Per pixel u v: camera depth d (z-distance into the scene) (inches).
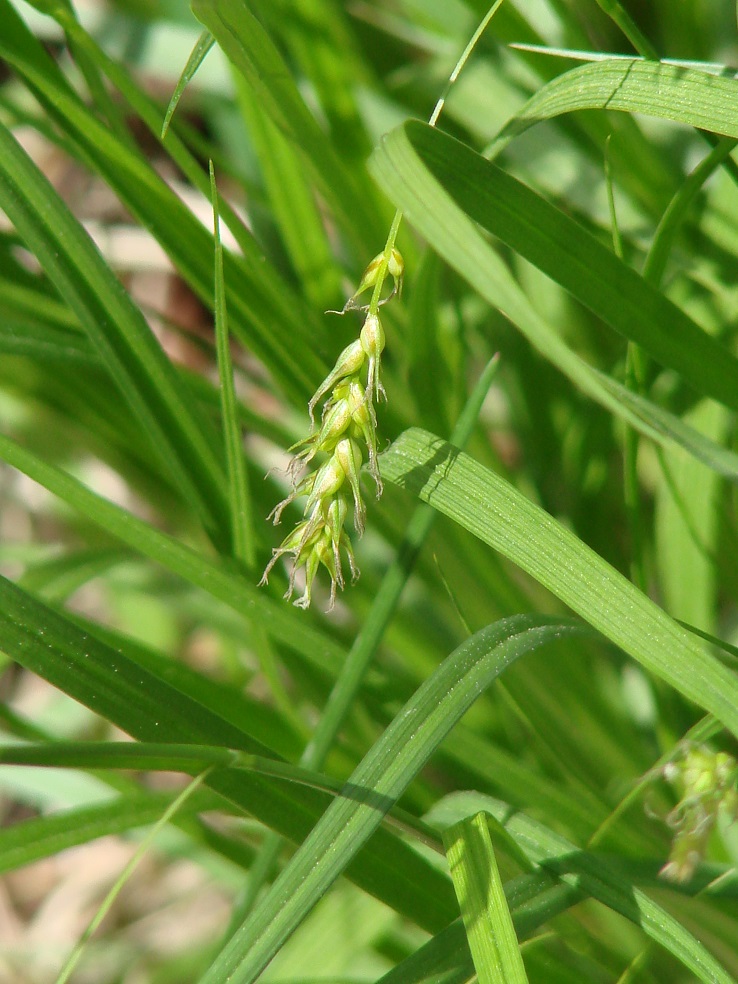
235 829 8.2
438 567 7.2
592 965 7.4
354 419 6.0
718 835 7.8
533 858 6.7
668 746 7.9
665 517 8.0
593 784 7.9
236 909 7.1
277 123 7.2
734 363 6.6
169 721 6.3
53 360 7.5
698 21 8.4
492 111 8.4
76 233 7.0
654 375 7.6
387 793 6.1
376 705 7.9
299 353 7.6
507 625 6.4
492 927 6.1
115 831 6.7
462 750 7.3
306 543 6.1
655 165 7.9
